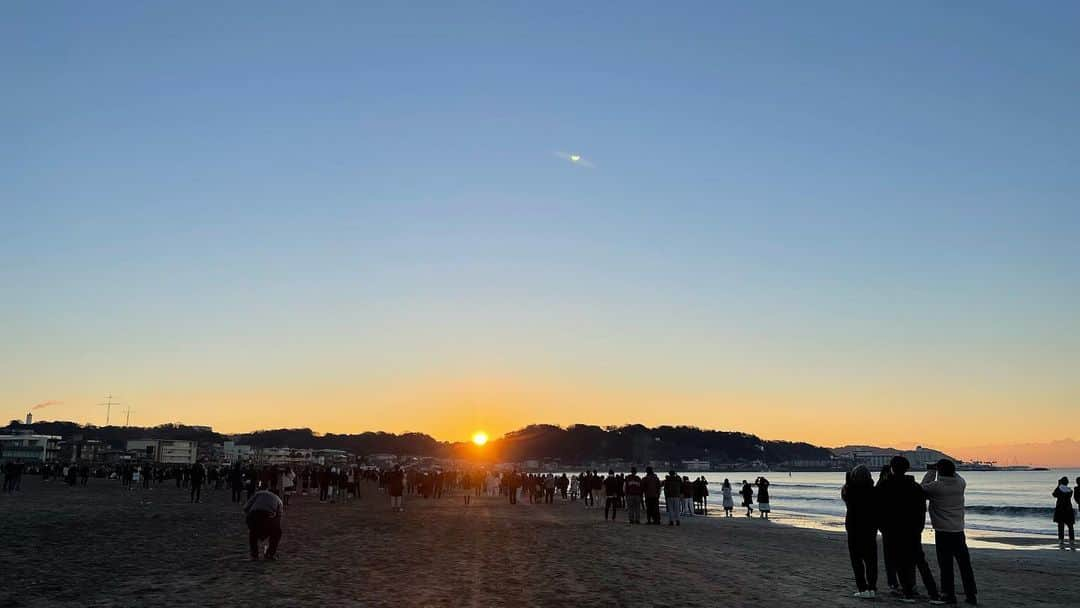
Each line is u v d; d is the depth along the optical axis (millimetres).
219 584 13578
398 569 15914
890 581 13773
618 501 33812
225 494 55125
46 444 191750
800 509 65875
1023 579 17016
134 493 55125
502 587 13703
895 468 13125
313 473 57469
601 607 11859
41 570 15133
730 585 14484
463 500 54031
